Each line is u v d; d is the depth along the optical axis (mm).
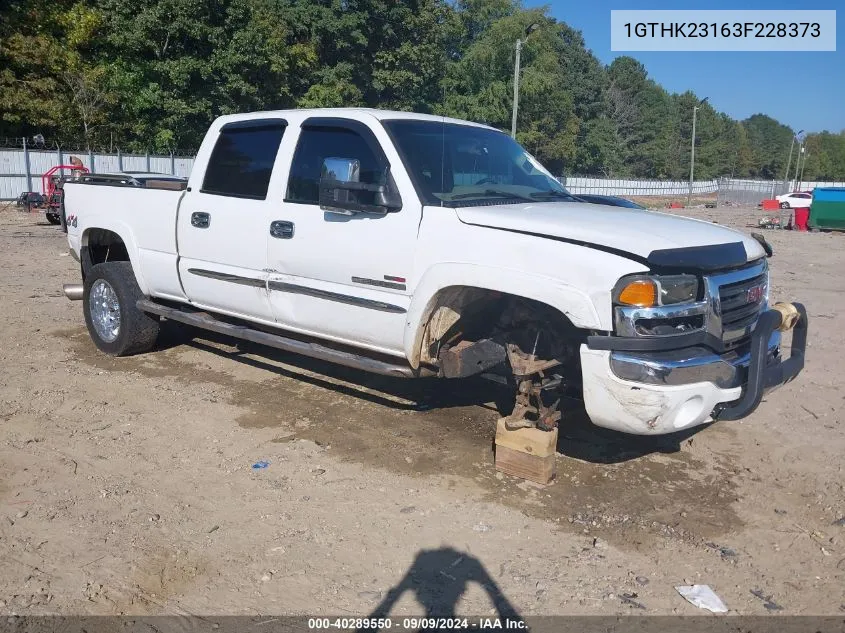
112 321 6832
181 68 33594
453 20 49062
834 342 8258
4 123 32812
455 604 3344
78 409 5562
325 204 4605
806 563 3770
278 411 5625
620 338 3793
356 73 40531
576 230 4008
